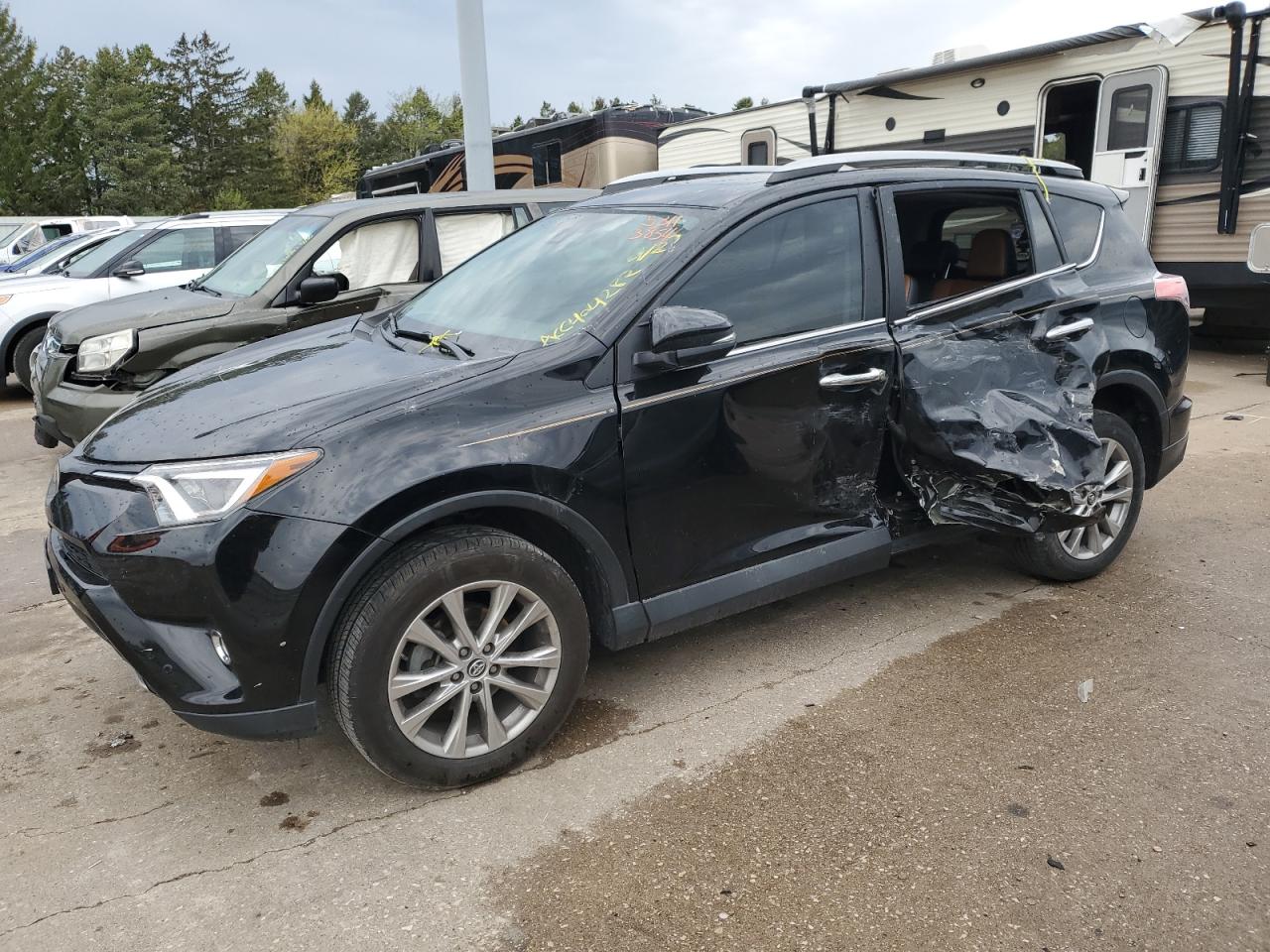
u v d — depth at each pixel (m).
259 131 72.31
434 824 2.62
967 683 3.31
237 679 2.48
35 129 56.88
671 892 2.33
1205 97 8.16
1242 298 8.38
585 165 13.52
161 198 63.06
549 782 2.80
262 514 2.42
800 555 3.32
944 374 3.42
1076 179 4.16
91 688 3.45
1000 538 4.01
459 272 3.92
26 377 8.71
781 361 3.14
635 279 3.01
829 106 10.95
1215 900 2.26
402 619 2.54
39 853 2.54
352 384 2.84
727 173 3.70
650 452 2.91
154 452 2.61
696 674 3.42
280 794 2.78
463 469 2.58
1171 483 5.52
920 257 4.07
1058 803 2.63
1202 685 3.25
